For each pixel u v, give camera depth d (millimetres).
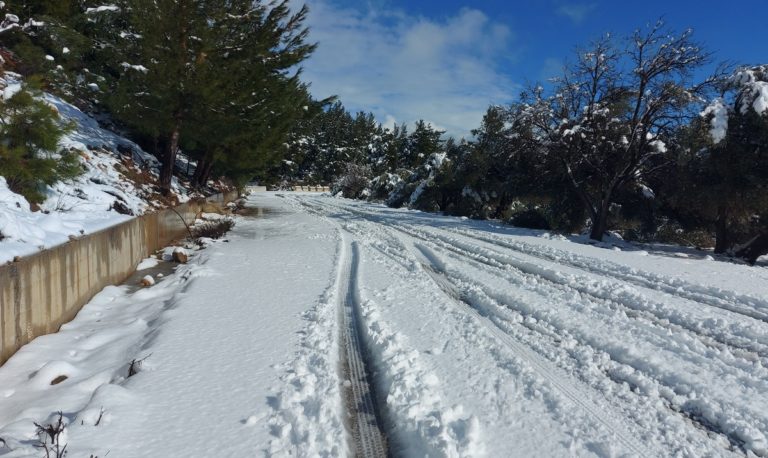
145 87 13914
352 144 75875
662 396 4250
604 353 5102
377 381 4461
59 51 14180
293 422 3514
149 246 10680
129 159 14648
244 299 6941
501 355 4961
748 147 13898
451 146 28625
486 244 13117
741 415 3840
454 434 3438
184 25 13367
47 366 4469
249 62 16500
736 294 7531
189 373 4336
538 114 17641
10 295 4801
